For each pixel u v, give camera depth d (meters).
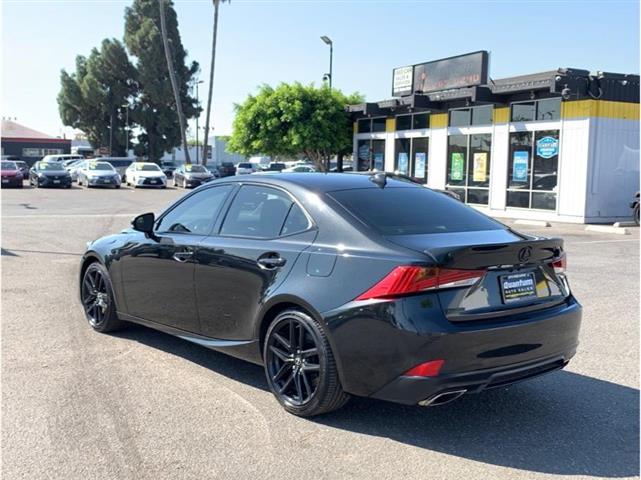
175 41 67.69
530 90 19.73
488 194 22.30
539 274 4.21
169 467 3.56
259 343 4.57
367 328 3.84
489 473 3.54
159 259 5.46
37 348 5.73
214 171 50.69
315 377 4.16
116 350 5.72
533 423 4.25
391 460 3.68
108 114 68.94
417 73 24.89
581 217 19.14
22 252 11.52
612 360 5.62
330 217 4.38
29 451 3.72
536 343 4.03
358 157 28.84
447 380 3.68
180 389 4.76
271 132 29.19
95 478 3.43
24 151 74.56
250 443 3.87
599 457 3.76
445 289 3.77
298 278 4.25
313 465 3.60
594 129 18.88
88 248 6.45
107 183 36.62
